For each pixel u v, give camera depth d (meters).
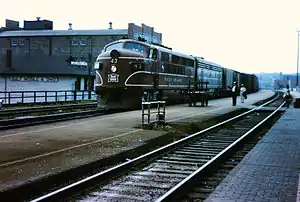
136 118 18.98
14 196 6.94
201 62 36.16
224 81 47.78
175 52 29.12
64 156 9.90
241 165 9.18
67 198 7.07
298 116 23.03
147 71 23.92
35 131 14.38
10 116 19.81
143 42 24.53
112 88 22.67
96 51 54.59
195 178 8.27
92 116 20.47
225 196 6.57
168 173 9.36
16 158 9.45
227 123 19.36
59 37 56.06
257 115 25.75
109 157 10.09
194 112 23.47
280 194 6.71
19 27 65.19
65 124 16.72
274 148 11.71
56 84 41.03
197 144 13.75
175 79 28.91
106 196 7.32
